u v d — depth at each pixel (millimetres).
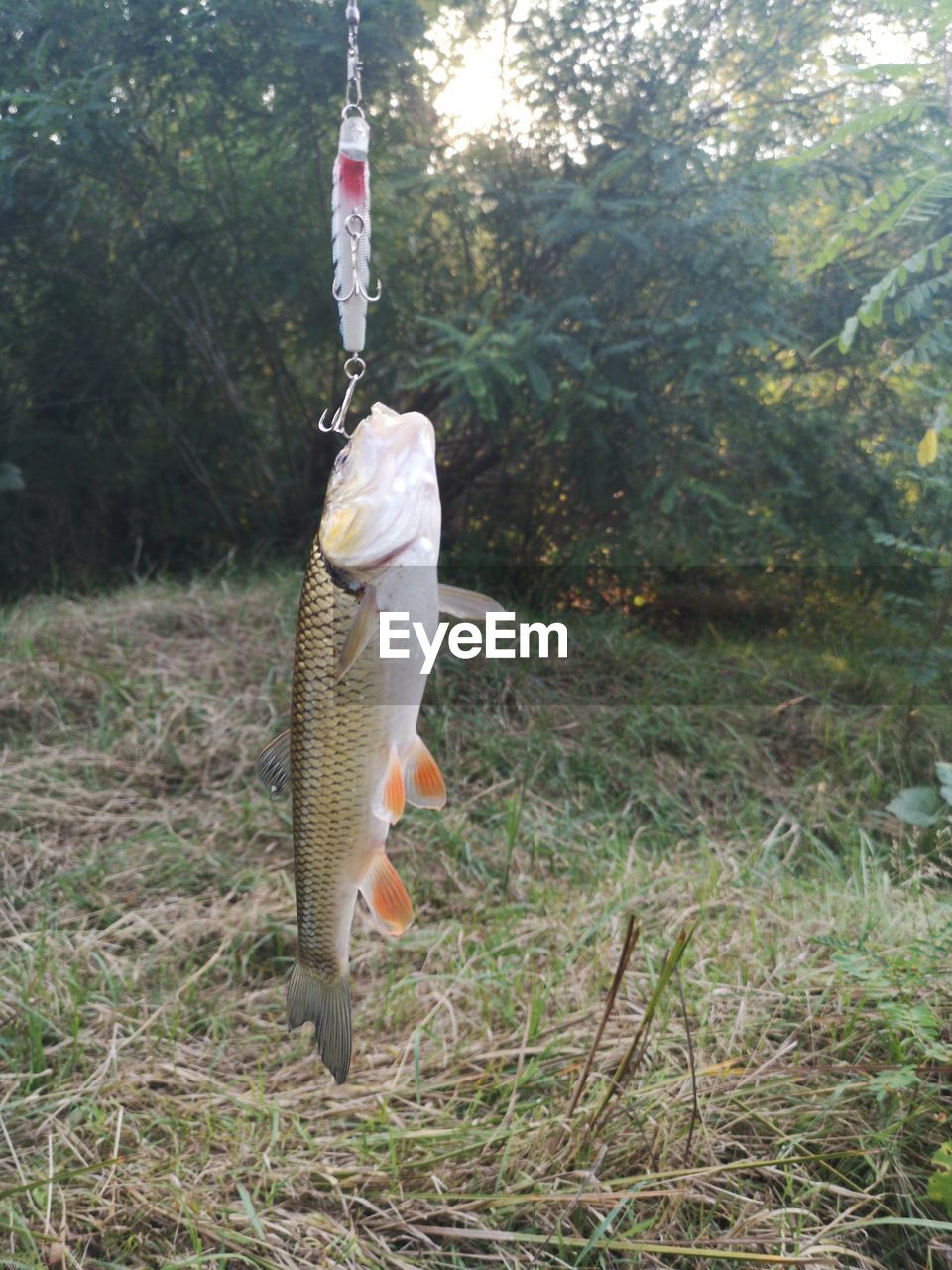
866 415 1832
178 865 1135
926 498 1705
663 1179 667
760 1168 684
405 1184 692
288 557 2225
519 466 2076
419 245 2105
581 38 1833
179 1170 691
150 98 1948
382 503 445
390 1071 809
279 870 1150
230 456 2354
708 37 1805
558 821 1293
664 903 1052
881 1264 637
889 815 1329
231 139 2033
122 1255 633
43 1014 864
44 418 2234
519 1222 666
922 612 1634
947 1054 688
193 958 995
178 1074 802
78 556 2266
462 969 922
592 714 1535
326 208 2059
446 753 1438
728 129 1831
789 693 1641
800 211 1842
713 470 1883
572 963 936
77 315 2150
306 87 1908
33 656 1521
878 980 783
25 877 1109
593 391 1730
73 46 1827
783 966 879
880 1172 668
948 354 1488
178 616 1725
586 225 1711
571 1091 754
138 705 1438
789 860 1213
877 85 1704
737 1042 791
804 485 1825
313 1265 626
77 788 1271
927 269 1590
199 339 2215
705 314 1667
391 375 2156
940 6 1063
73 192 1981
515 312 1905
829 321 1740
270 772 534
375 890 494
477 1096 753
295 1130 737
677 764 1452
